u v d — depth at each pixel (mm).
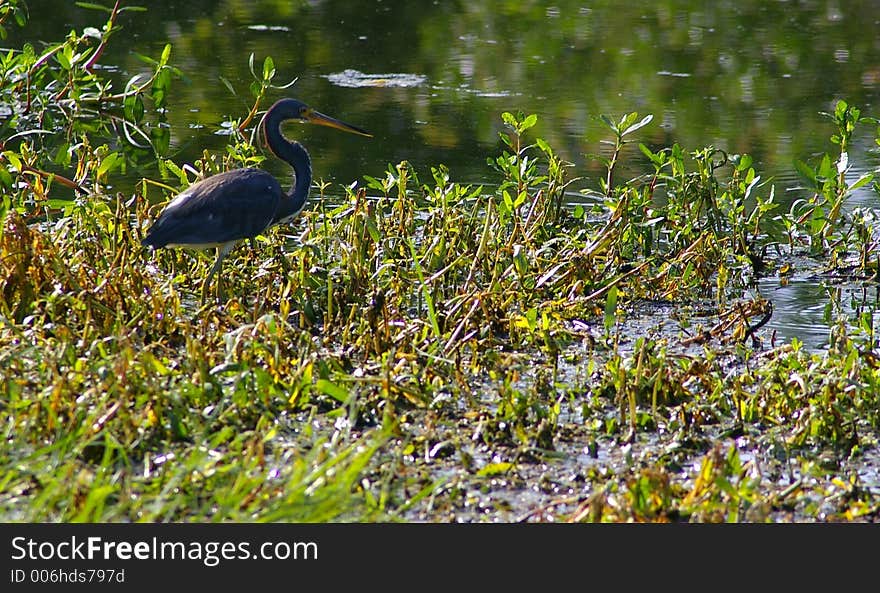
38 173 13359
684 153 17969
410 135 19500
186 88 22094
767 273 14477
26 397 9289
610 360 10828
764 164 18141
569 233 14133
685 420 9852
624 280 13438
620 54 25719
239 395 9289
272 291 12359
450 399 9922
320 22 28438
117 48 24938
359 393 10000
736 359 11539
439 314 11711
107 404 8867
